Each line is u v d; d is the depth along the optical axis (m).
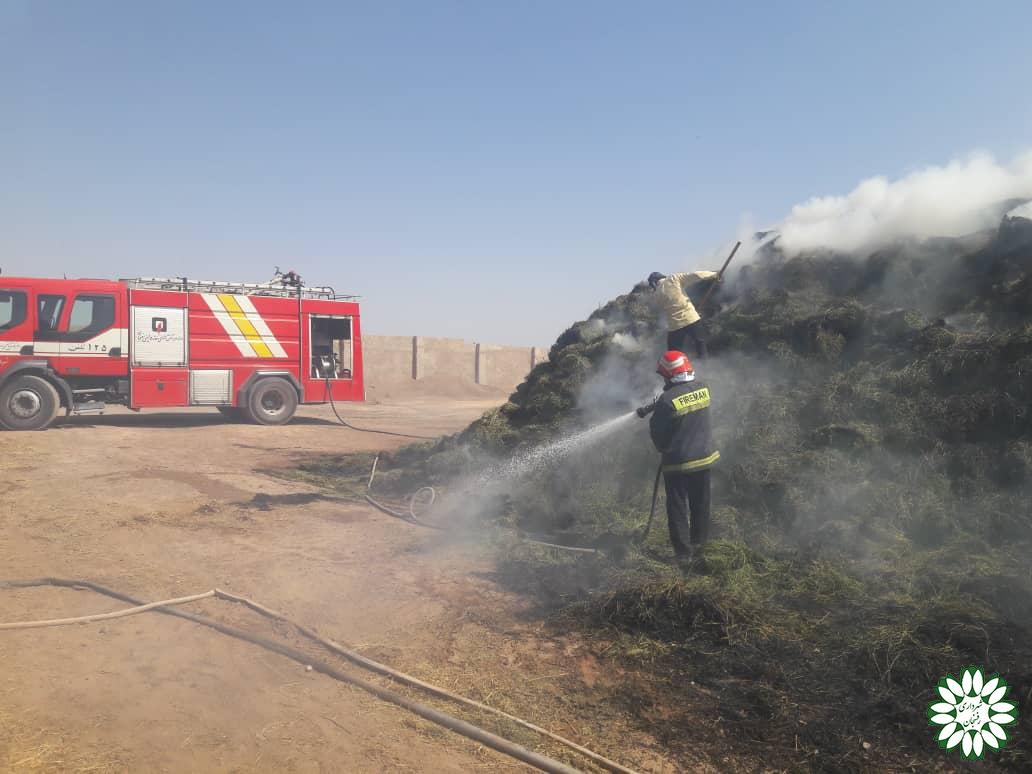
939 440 6.14
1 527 6.98
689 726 3.63
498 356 37.19
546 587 5.55
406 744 3.41
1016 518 5.34
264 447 13.43
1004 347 6.31
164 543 6.71
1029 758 3.17
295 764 3.18
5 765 3.01
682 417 5.77
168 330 15.27
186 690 3.83
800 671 4.04
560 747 3.43
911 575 5.02
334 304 17.30
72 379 14.70
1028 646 3.93
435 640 4.64
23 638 4.41
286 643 4.55
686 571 5.48
